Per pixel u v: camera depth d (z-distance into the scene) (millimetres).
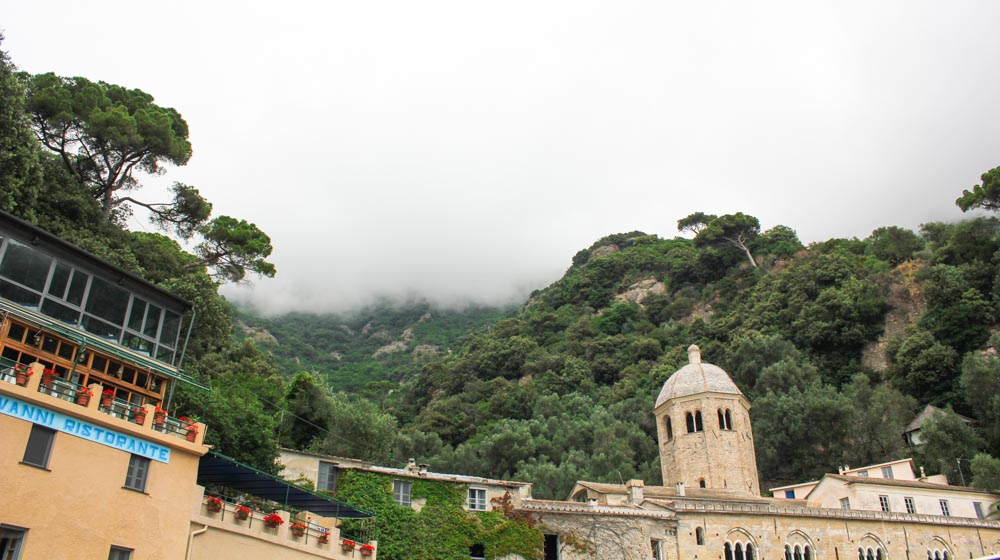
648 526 47000
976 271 106938
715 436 67750
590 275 193000
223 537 29031
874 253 138625
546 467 87875
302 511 35125
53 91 57688
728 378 72000
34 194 46969
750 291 148500
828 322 116812
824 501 60844
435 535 41281
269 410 61531
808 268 129875
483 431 128750
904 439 92188
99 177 62969
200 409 41469
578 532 44938
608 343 155000
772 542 49719
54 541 23109
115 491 25297
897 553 52031
